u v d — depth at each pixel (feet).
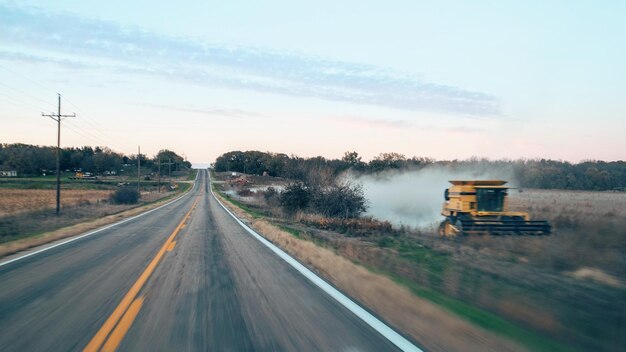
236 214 117.29
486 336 19.21
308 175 120.47
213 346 17.08
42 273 32.53
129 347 16.88
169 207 153.89
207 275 31.89
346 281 30.12
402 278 33.81
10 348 16.69
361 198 111.96
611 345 20.74
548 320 23.31
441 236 73.97
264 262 38.24
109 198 182.39
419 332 19.38
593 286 34.94
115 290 26.89
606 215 89.92
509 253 53.67
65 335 18.24
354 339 18.04
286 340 17.87
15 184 302.66
